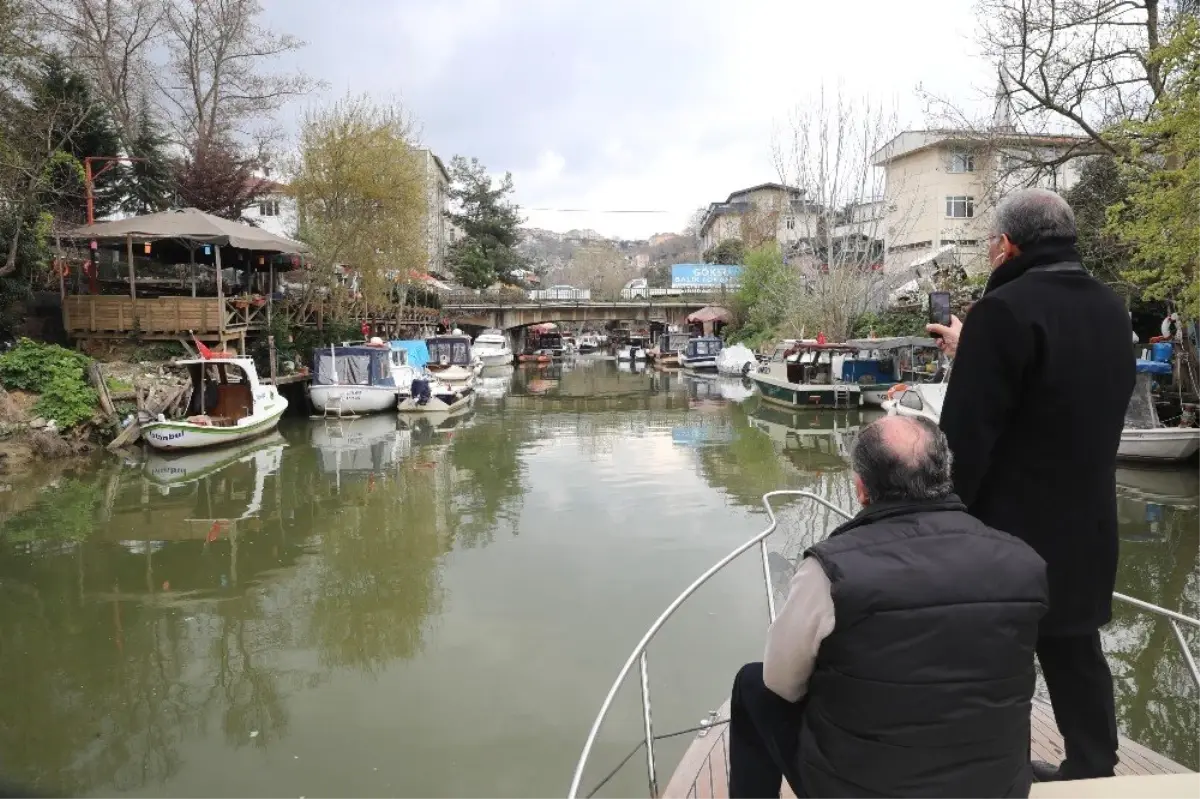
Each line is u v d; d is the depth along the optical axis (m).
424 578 9.28
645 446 19.05
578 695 6.36
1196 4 14.12
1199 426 14.17
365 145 29.27
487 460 17.14
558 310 54.91
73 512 12.53
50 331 20.25
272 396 19.92
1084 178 19.02
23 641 7.73
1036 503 2.41
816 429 21.77
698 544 10.38
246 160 31.25
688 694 6.30
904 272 32.12
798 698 2.10
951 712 1.78
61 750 5.81
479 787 5.21
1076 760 2.62
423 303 47.25
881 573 1.82
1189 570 8.80
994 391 2.38
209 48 30.45
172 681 6.86
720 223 75.62
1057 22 15.58
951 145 21.58
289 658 7.24
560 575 9.26
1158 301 17.69
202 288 24.23
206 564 10.01
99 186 27.30
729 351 41.31
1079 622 2.46
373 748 5.69
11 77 18.39
